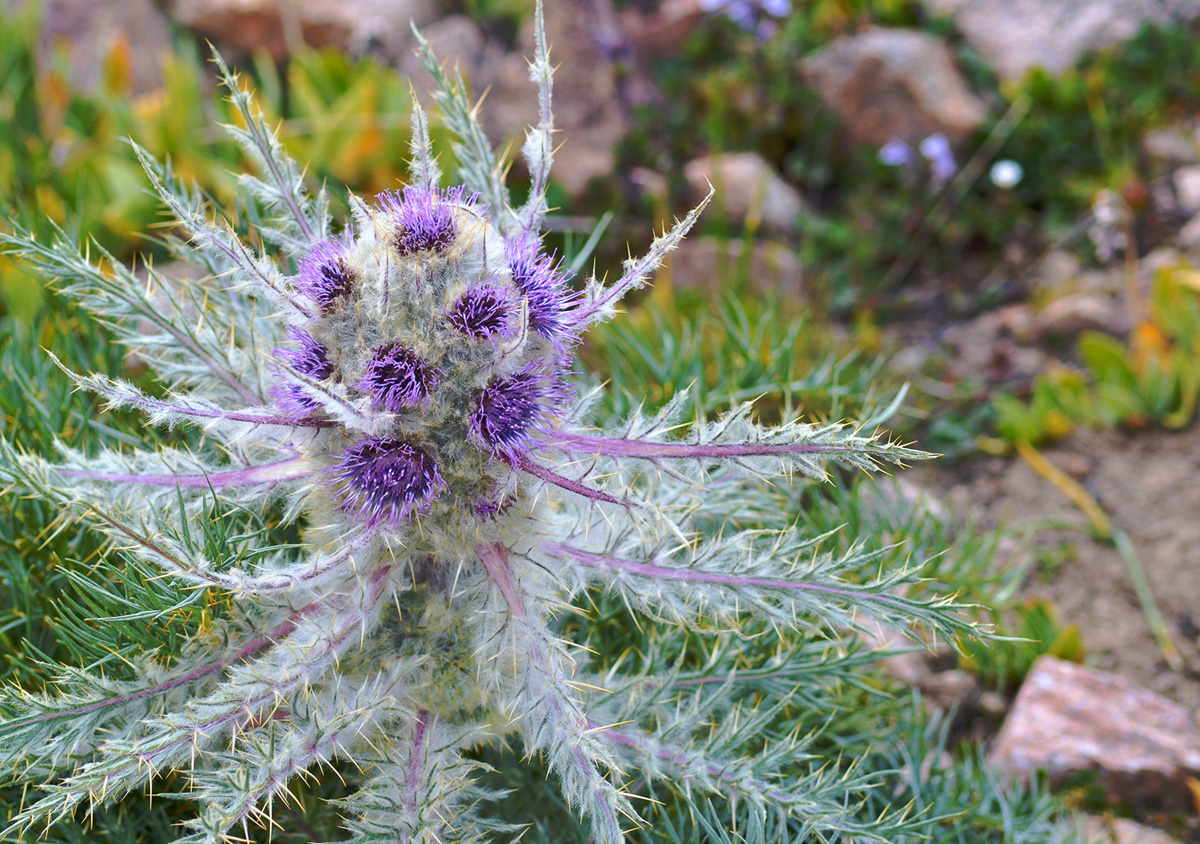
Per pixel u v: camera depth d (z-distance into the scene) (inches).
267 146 18.4
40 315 23.5
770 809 20.1
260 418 17.1
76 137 37.3
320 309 17.1
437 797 17.0
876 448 17.0
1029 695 25.3
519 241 17.8
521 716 17.8
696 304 36.0
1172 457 32.2
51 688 19.5
